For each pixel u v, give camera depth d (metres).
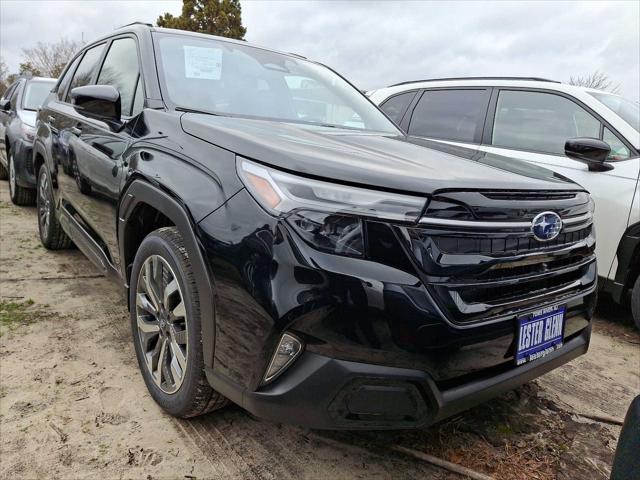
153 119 2.20
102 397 2.18
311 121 2.69
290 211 1.49
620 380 2.69
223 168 1.70
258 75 2.80
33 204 6.08
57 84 4.21
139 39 2.70
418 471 1.86
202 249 1.66
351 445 1.98
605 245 3.31
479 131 4.19
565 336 1.96
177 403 1.94
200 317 1.77
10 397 2.13
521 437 2.10
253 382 1.56
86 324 2.88
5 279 3.51
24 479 1.69
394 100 4.93
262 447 1.93
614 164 3.36
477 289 1.56
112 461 1.80
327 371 1.46
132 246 2.32
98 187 2.56
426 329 1.46
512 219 1.63
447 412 1.57
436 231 1.50
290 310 1.45
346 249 1.45
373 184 1.50
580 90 3.80
